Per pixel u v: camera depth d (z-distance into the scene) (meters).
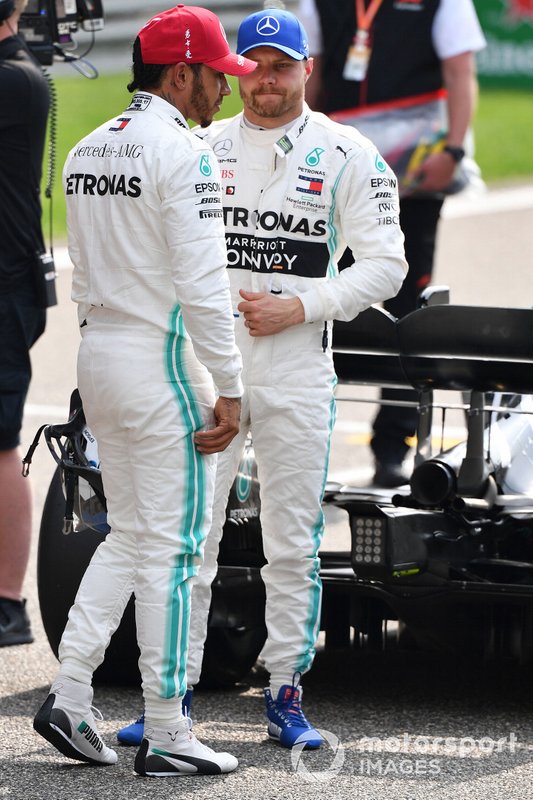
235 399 14.66
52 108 21.14
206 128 16.48
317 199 15.82
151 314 14.55
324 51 25.48
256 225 15.98
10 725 16.53
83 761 15.20
